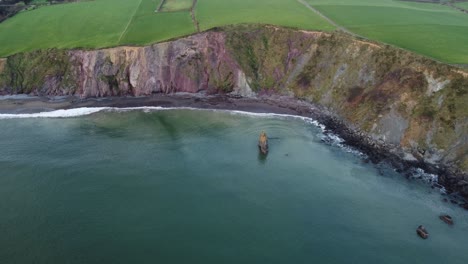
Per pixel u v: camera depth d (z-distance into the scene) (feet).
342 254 131.44
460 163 173.78
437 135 187.52
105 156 193.47
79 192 164.45
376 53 233.14
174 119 234.99
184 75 268.62
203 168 181.88
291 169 180.65
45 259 129.49
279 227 143.95
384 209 153.38
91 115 244.22
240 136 211.41
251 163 185.57
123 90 269.64
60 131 222.48
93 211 152.87
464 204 154.71
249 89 262.88
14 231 142.31
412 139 192.13
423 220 147.43
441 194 162.20
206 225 145.28
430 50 237.45
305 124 224.74
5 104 259.60
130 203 157.48
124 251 132.57
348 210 152.97
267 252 132.36
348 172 178.29
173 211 152.87
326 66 251.80
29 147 203.62
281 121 228.63
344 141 205.26
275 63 268.21
